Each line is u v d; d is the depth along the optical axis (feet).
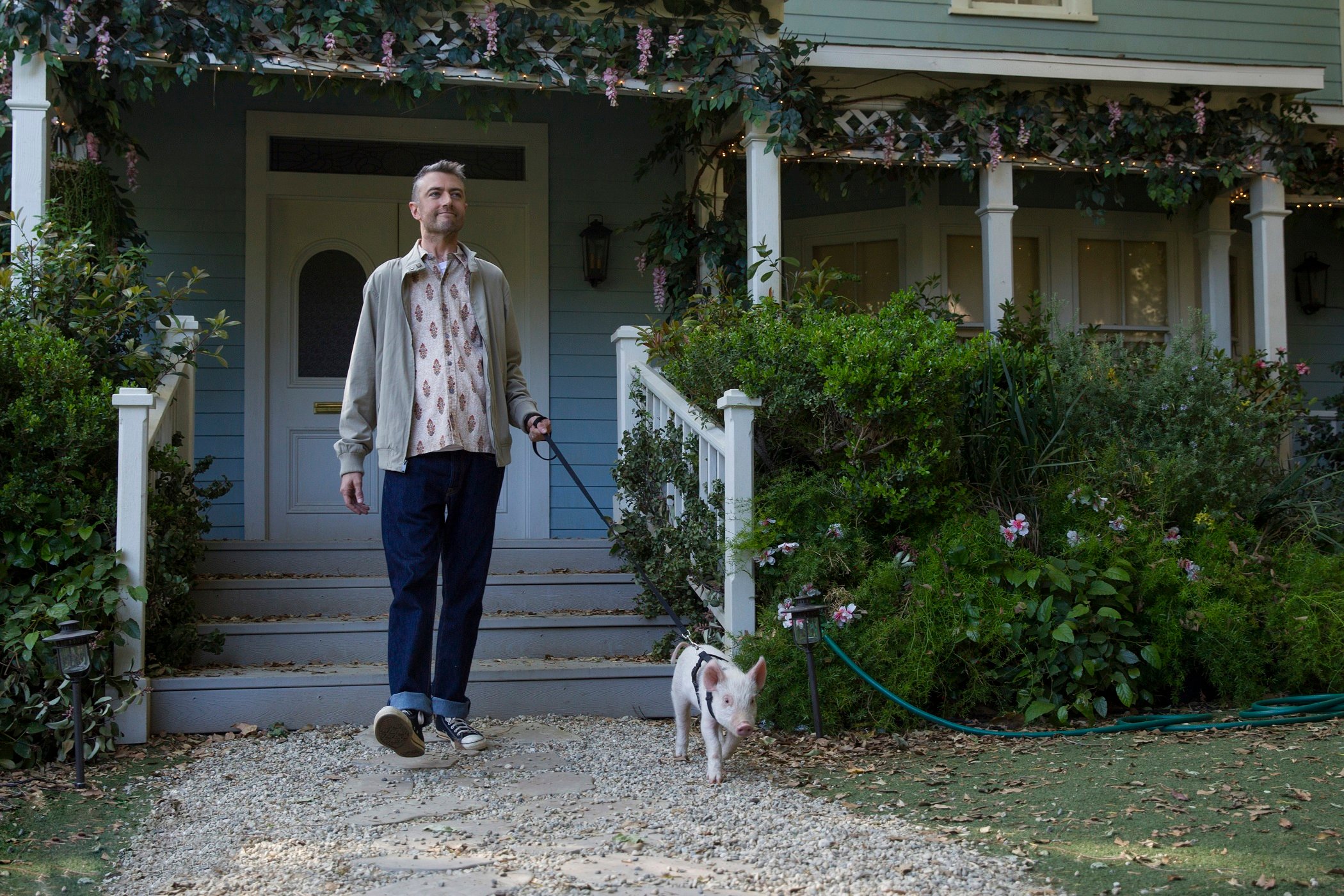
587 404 25.35
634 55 19.95
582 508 25.25
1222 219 27.50
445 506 13.11
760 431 17.30
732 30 19.88
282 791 11.75
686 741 13.16
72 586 13.50
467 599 13.15
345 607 17.99
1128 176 27.94
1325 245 29.32
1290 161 24.04
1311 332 29.04
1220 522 18.75
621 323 25.53
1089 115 23.13
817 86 22.27
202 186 23.76
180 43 18.10
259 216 23.89
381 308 12.98
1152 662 15.62
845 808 11.05
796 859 9.39
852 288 27.37
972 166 22.74
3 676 13.39
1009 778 12.23
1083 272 28.07
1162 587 16.57
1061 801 11.11
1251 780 11.71
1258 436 20.17
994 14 27.09
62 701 13.12
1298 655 16.52
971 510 17.35
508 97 20.18
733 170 23.02
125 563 14.03
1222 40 28.19
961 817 10.59
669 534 17.04
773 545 15.72
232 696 14.51
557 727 14.73
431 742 13.88
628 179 25.68
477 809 11.05
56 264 16.79
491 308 13.39
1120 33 27.68
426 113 24.85
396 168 24.93
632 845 9.81
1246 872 8.91
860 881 8.80
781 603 14.99
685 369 18.31
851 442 16.69
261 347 23.76
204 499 23.24
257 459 23.63
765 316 18.28
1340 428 24.80
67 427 14.56
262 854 9.71
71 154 20.48
